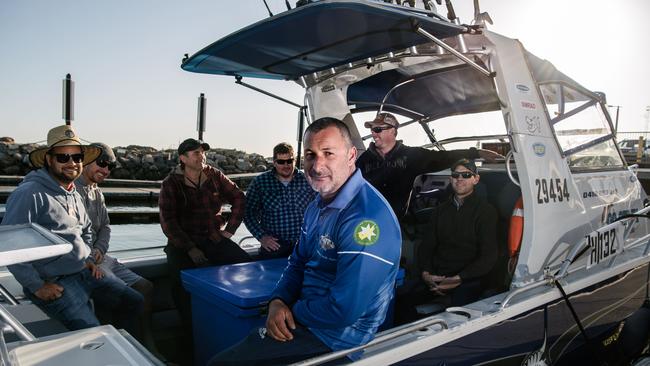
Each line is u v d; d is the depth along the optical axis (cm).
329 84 323
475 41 229
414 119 386
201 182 305
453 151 334
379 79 329
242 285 205
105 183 1764
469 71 314
